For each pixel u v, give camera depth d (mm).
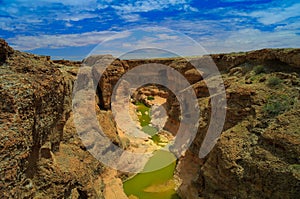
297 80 22453
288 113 18031
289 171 13922
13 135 10742
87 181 17906
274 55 28156
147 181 26359
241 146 18203
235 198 16531
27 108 12117
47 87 14648
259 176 15266
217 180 18406
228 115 23141
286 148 15039
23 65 14797
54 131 16641
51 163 14594
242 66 33188
